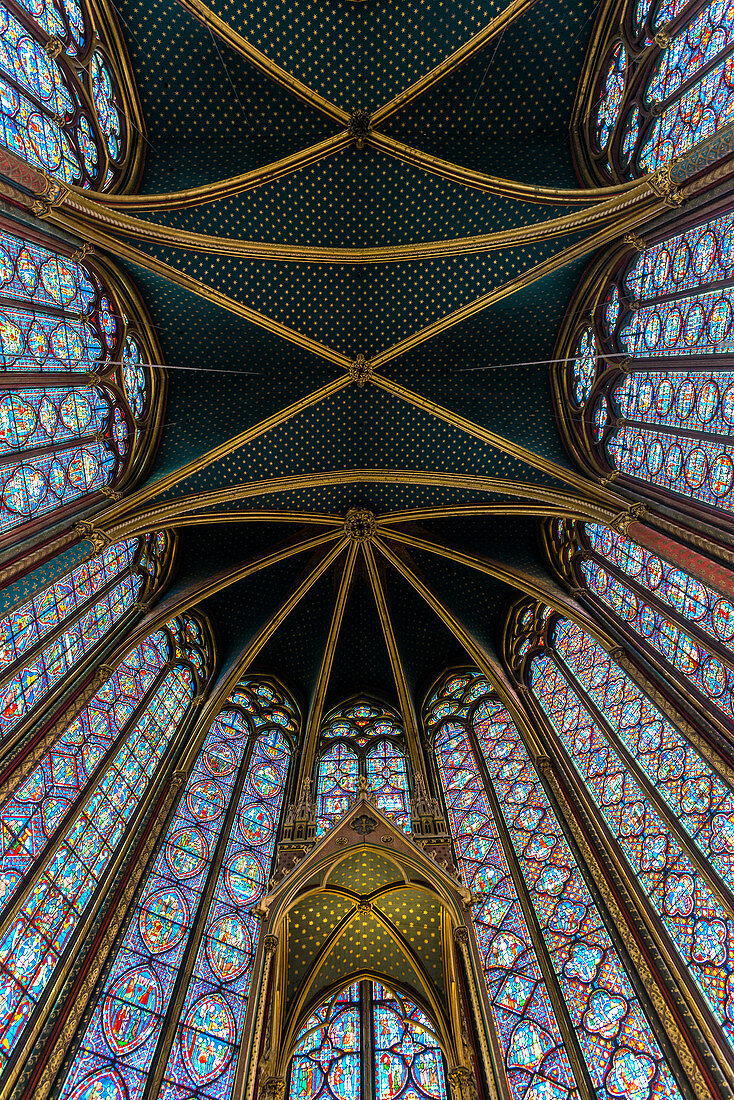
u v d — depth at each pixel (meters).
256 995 10.38
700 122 12.80
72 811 11.85
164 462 16.41
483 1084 10.07
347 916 12.12
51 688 12.26
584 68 16.22
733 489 11.62
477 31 15.35
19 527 11.66
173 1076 10.93
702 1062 9.38
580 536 17.06
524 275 16.31
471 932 11.05
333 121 15.98
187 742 15.52
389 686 19.81
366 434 18.16
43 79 12.99
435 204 16.31
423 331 17.36
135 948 11.73
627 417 15.20
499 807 15.25
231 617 19.11
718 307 12.05
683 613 12.97
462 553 18.45
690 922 10.61
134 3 14.88
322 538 18.77
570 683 15.72
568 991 11.55
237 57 15.42
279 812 16.28
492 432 17.20
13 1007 9.60
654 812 12.01
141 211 14.57
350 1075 11.48
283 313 16.97
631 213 13.65
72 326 13.66
